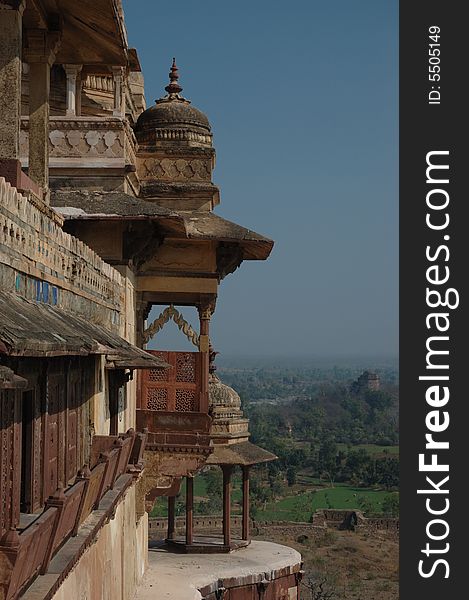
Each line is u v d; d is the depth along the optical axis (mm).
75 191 16797
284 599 22297
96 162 16859
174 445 17266
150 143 19875
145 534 19438
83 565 9664
